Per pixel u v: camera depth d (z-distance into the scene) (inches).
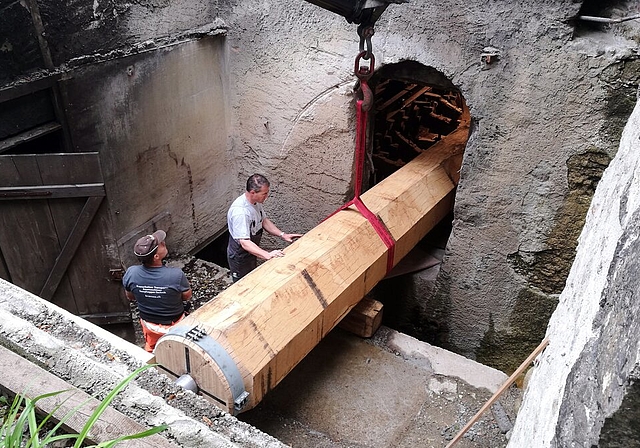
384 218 152.6
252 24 186.5
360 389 140.3
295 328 116.5
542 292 172.4
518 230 166.1
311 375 143.3
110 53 160.9
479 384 142.7
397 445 126.6
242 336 107.3
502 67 146.9
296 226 216.7
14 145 144.1
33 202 145.4
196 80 193.0
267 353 109.3
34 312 97.9
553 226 160.2
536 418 71.9
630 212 59.8
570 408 52.0
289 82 188.1
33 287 159.6
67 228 152.0
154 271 140.4
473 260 178.1
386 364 147.9
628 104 135.7
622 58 132.1
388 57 163.0
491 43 145.7
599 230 86.8
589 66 136.2
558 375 67.9
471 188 167.2
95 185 146.4
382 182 169.3
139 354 101.7
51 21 143.6
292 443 124.7
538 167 154.4
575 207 154.7
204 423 80.8
